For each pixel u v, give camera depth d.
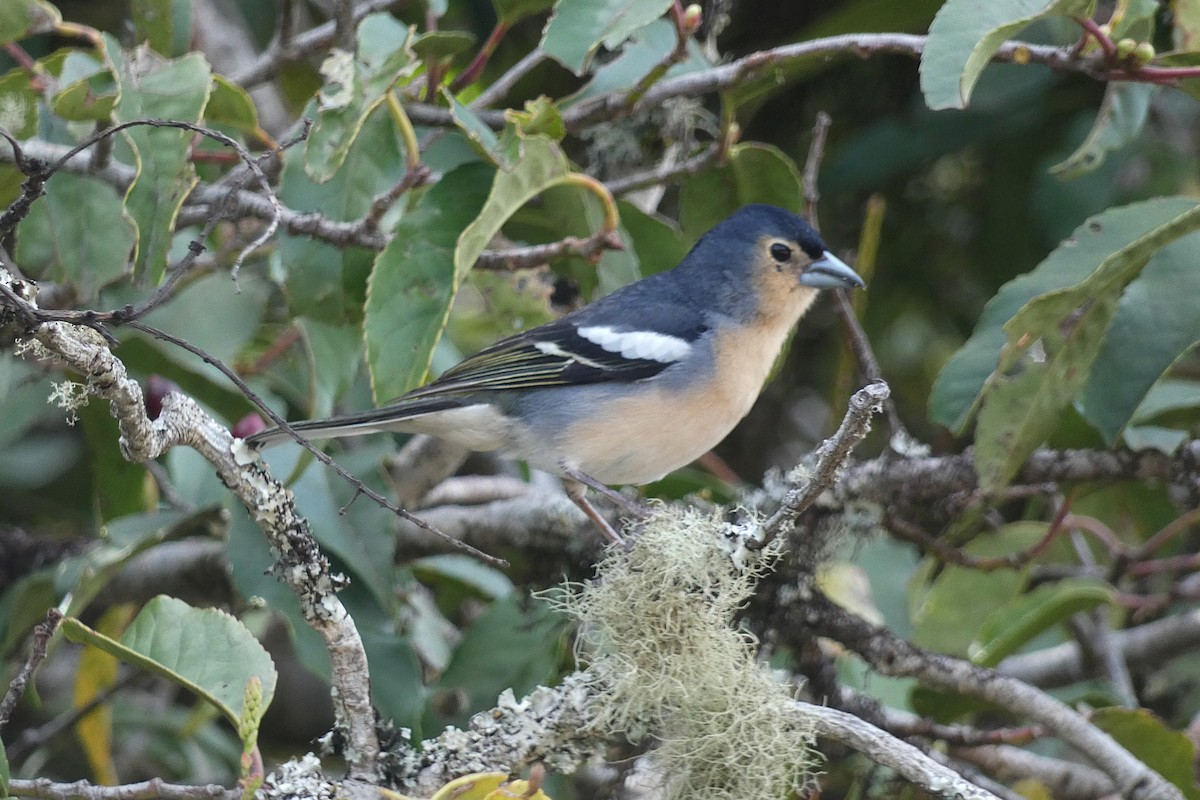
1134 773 8.89
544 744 7.29
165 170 8.16
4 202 9.11
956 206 13.80
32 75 9.41
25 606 10.49
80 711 10.45
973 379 9.07
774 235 10.01
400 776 7.14
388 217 9.95
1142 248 7.93
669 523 7.66
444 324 8.48
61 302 9.43
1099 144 9.48
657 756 7.42
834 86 13.81
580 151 12.91
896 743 7.31
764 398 14.80
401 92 9.62
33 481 12.76
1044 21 11.57
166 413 6.71
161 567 11.12
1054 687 11.59
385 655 8.95
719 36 13.71
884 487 9.77
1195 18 8.91
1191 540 13.05
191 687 6.79
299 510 9.37
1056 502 11.86
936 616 11.12
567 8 8.55
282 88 11.38
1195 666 12.01
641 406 9.60
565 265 10.57
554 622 9.85
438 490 11.77
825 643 10.55
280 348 11.20
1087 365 8.52
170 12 9.48
